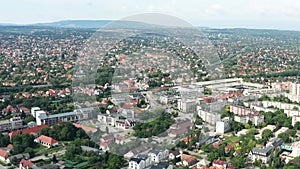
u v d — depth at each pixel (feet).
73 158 199.31
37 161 211.00
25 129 257.55
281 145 241.76
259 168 205.05
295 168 195.42
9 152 223.30
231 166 199.00
